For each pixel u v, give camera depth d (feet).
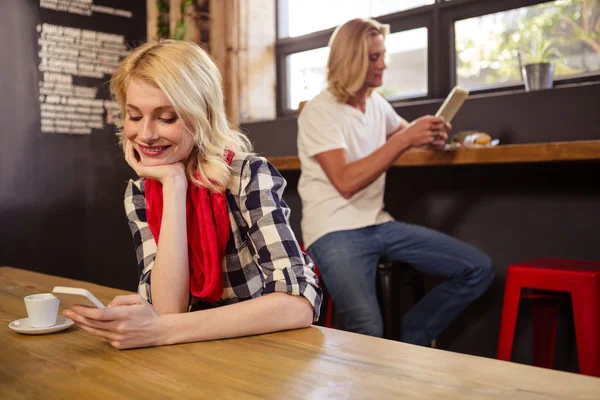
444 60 10.23
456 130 9.24
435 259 7.86
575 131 8.12
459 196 9.25
